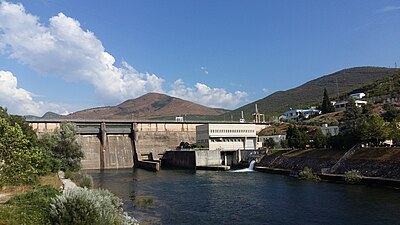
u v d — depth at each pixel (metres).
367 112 132.88
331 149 93.00
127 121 157.00
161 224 43.56
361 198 54.97
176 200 60.47
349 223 41.78
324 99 178.38
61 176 80.69
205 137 145.88
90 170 132.25
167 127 166.62
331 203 52.91
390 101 150.75
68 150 97.88
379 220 42.16
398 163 67.75
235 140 148.62
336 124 133.75
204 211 51.16
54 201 30.48
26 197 37.62
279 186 73.31
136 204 56.44
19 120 88.69
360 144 84.31
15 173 37.75
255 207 53.12
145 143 156.88
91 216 29.83
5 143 37.28
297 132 110.69
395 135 82.31
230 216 47.75
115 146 150.12
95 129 148.88
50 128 141.75
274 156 113.31
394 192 58.69
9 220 28.17
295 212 48.62
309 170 85.44
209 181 87.38
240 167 126.38
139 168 140.75
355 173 71.62
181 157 139.75
